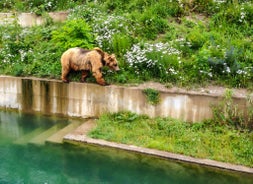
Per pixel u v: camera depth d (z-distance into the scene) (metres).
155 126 8.06
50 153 7.52
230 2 11.63
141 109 8.54
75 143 7.73
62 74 9.18
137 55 9.41
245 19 10.86
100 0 13.17
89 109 9.09
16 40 11.41
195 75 8.88
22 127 8.80
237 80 8.59
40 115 9.57
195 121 8.14
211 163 6.79
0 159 7.29
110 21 11.16
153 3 12.27
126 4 12.59
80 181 6.60
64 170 6.96
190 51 9.86
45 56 10.29
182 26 11.12
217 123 7.86
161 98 8.32
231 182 6.43
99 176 6.77
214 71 8.96
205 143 7.36
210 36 9.92
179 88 8.52
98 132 7.96
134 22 11.31
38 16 12.98
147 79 9.05
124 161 7.12
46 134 8.30
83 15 12.05
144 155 7.18
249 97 7.62
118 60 9.65
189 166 6.85
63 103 9.32
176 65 9.09
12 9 14.02
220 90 8.30
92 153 7.42
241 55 9.24
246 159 6.86
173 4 12.16
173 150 7.21
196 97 8.02
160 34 10.99
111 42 10.26
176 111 8.27
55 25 12.34
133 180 6.63
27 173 6.81
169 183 6.47
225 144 7.26
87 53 8.94
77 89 9.08
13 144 7.88
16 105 9.88
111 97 8.77
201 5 12.02
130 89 8.52
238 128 7.66
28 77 9.72
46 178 6.66
